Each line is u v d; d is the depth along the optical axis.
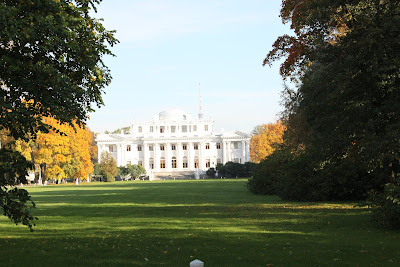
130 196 39.91
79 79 13.01
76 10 12.49
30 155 78.31
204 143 140.50
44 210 26.14
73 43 11.90
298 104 31.70
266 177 37.97
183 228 16.44
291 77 27.50
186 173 131.00
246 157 137.50
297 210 23.12
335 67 18.11
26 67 11.46
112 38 13.97
